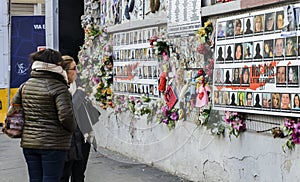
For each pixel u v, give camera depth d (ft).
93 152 30.27
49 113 15.64
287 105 16.39
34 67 15.94
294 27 16.07
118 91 28.89
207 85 20.56
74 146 18.20
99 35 31.58
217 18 19.92
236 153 19.29
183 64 22.21
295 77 16.06
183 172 23.09
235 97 18.79
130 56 27.14
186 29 21.68
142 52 25.79
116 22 29.22
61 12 38.29
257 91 17.66
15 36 45.60
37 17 45.73
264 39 17.30
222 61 19.47
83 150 18.94
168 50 23.34
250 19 17.98
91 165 26.81
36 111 15.64
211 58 20.30
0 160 30.19
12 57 45.80
